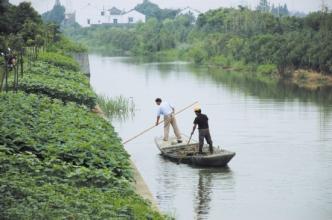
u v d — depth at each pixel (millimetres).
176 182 23344
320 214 19734
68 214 10430
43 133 15570
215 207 20438
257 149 29578
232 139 32062
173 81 64812
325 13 81250
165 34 124750
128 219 10727
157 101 29188
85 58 62000
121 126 35812
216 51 93938
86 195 11703
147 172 24875
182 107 44844
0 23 49469
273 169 25484
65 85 27438
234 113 41438
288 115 40406
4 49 32531
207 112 42031
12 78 28078
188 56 105562
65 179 12773
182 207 20359
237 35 92250
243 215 19672
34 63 35594
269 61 75312
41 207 10633
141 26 148750
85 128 17453
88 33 179875
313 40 70375
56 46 59688
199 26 120062
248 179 23844
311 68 68188
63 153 14328
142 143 30844
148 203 12594
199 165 25562
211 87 58750
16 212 10242
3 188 11328
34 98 20938
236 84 62062
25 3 56562
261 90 56438
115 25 196375
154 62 99188
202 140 26234
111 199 11695
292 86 60344
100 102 40594
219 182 23406
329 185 23000
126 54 127188
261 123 37125
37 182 12367
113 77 69562
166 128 29141
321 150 29219
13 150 14320
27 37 47500
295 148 29734
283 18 91688
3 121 16000
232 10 115562
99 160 14102
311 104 46250
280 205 20688
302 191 22344
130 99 48219
